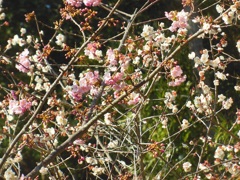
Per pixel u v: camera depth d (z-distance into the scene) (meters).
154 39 7.02
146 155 9.73
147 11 17.69
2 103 6.95
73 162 12.34
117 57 6.35
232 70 16.97
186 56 13.08
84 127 6.09
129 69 8.45
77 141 6.97
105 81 6.23
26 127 6.04
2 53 6.30
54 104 6.53
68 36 17.05
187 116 10.80
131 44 6.81
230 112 13.56
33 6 18.12
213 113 7.21
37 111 6.09
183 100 10.83
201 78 7.43
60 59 16.83
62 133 6.86
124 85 6.25
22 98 6.76
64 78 6.93
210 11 16.42
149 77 6.26
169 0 17.62
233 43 16.80
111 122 7.31
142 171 7.39
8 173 5.93
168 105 8.06
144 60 6.85
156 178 7.77
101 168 7.92
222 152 7.21
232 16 6.57
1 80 15.27
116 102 6.17
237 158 7.11
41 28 17.91
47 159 5.93
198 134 10.78
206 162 7.40
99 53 6.90
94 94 6.56
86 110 6.63
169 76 6.69
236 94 16.52
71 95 6.67
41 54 7.09
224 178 7.49
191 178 8.27
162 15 17.73
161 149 7.22
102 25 6.48
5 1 17.84
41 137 6.48
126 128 7.48
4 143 12.23
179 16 6.70
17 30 17.86
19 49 16.09
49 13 18.23
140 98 7.09
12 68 15.31
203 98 7.48
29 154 14.00
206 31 6.46
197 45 15.27
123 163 7.87
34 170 5.87
